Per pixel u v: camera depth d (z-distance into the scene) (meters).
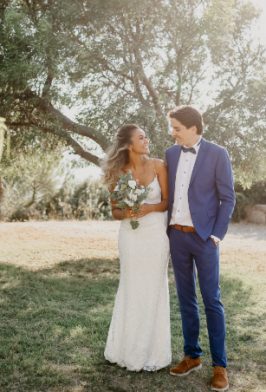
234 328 5.03
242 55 9.45
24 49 8.19
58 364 3.99
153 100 8.98
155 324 3.97
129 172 3.89
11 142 10.08
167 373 3.89
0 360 4.05
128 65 8.39
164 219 4.03
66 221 16.66
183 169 3.85
